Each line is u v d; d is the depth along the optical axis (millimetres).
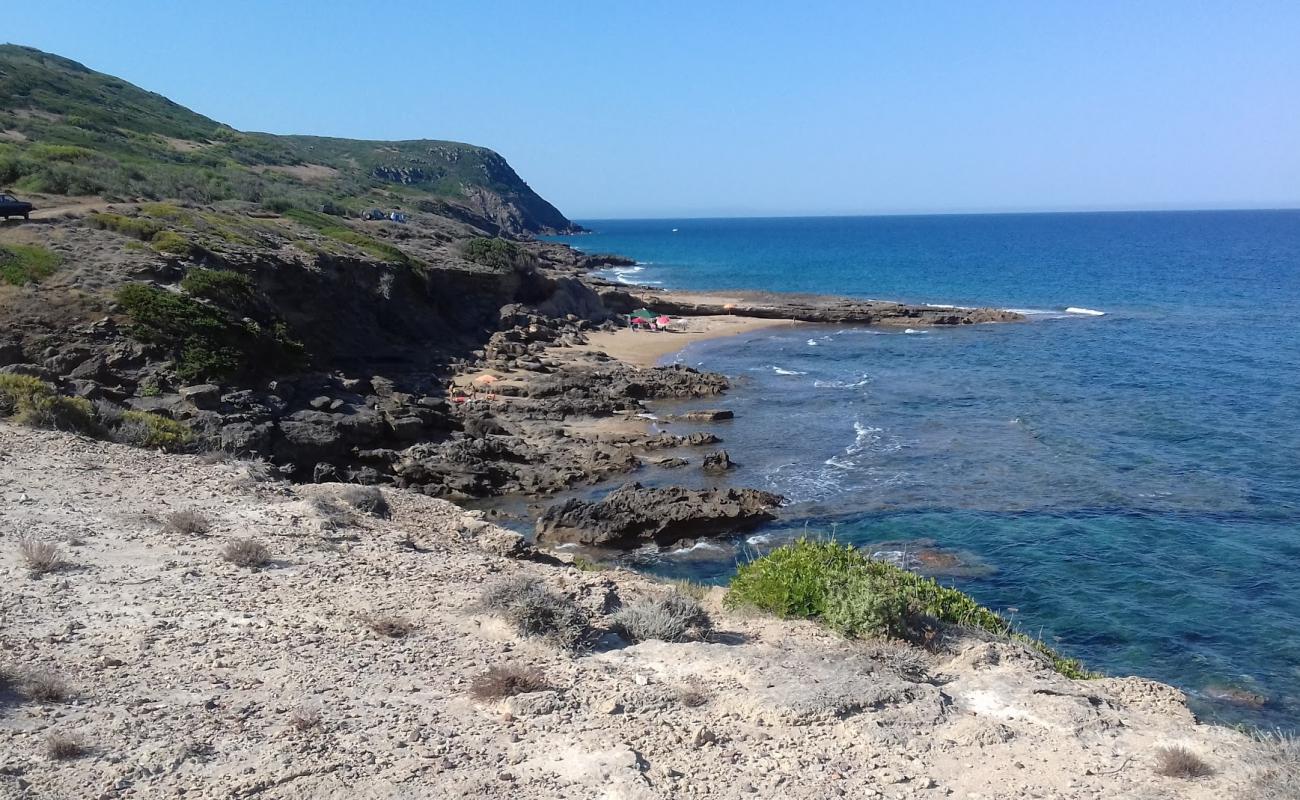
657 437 35469
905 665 9852
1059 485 29906
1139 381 47125
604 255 132875
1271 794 6918
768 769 7520
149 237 41375
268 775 6984
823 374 51094
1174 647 18844
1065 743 8172
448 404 37344
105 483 15992
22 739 7266
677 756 7699
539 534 25547
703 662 9789
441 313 55531
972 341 62531
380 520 16969
